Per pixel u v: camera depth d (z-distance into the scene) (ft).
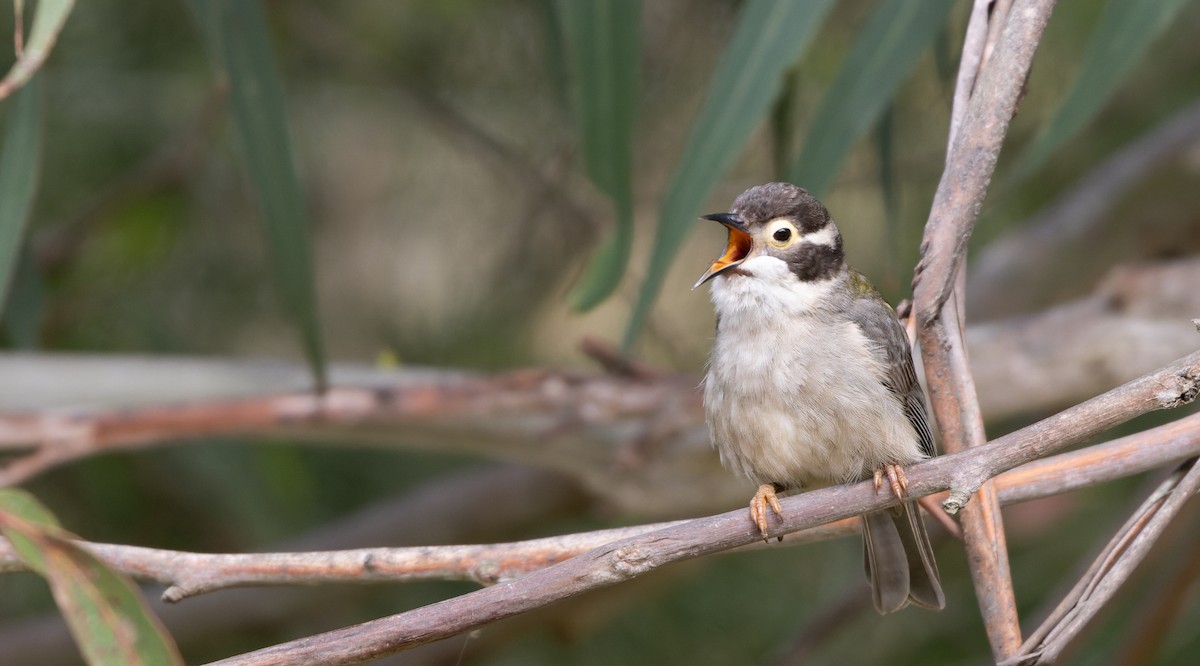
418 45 44.78
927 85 42.27
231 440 39.91
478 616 17.11
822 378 22.18
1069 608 17.48
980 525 18.63
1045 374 35.04
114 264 42.22
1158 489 18.33
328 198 45.83
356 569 18.84
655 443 35.27
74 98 40.96
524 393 34.88
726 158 26.18
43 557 15.80
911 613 39.17
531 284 45.42
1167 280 35.19
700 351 44.70
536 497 38.29
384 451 43.37
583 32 27.48
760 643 39.83
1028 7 18.29
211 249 43.09
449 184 45.65
